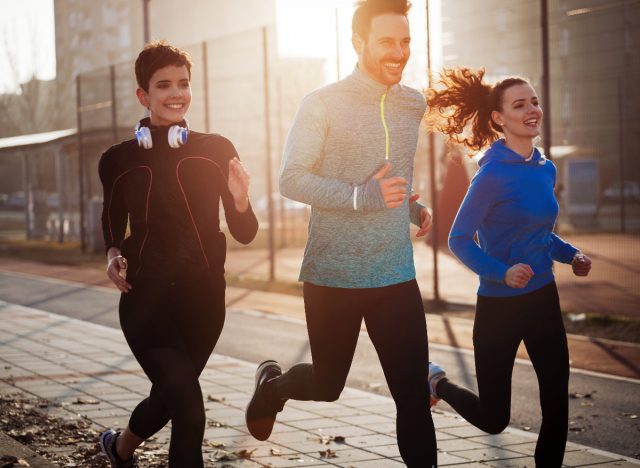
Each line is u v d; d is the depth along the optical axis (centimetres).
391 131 379
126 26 8469
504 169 407
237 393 698
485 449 538
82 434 548
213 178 364
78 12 8806
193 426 335
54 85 6188
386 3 373
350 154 377
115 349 913
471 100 444
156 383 345
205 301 364
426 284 1622
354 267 376
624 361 875
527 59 2158
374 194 354
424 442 366
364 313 385
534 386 759
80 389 700
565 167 3067
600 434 596
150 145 358
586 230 2938
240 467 486
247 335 1066
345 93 378
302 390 422
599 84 3222
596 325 1093
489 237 416
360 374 812
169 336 354
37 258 2423
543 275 409
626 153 3953
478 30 1401
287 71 3419
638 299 1352
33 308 1320
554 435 409
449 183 2489
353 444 544
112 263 367
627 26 2017
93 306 1346
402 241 382
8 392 685
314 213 384
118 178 366
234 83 3578
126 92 2744
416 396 373
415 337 376
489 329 411
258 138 3944
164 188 357
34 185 3331
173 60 369
